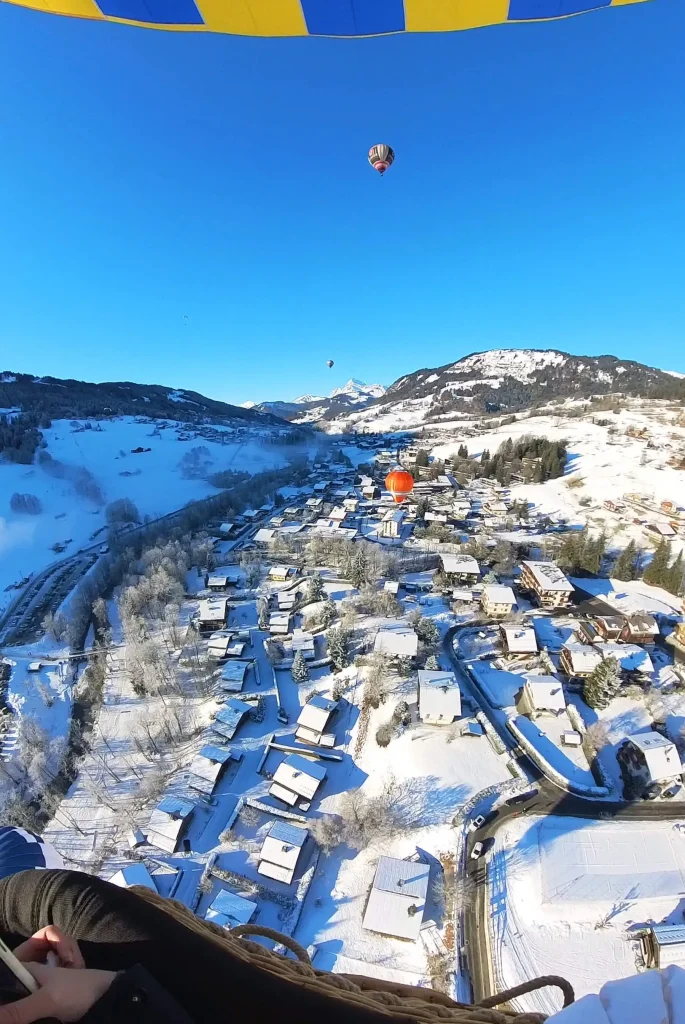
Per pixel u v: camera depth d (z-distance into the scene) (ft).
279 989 8.02
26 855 13.35
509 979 87.40
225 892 102.12
